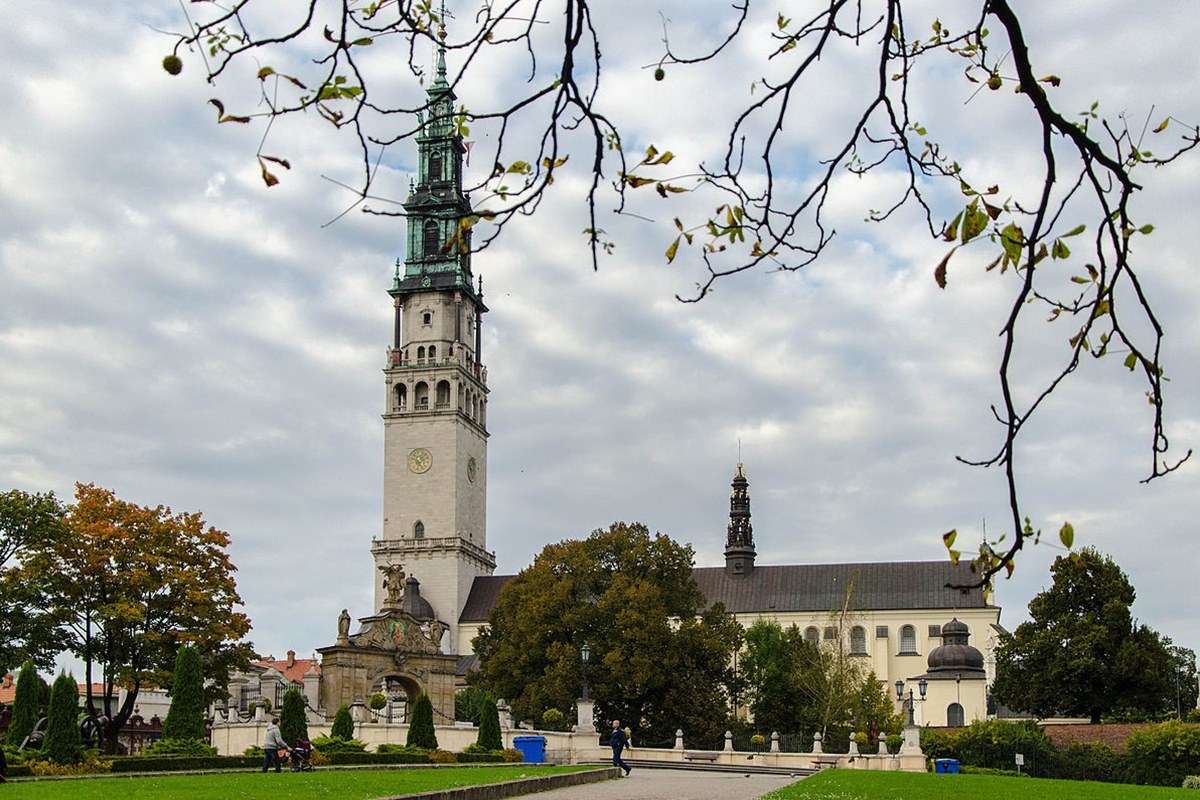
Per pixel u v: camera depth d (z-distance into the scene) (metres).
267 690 152.75
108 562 85.94
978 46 10.09
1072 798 44.41
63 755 53.09
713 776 71.00
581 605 110.88
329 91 8.99
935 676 132.38
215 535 89.50
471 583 171.38
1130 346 9.70
